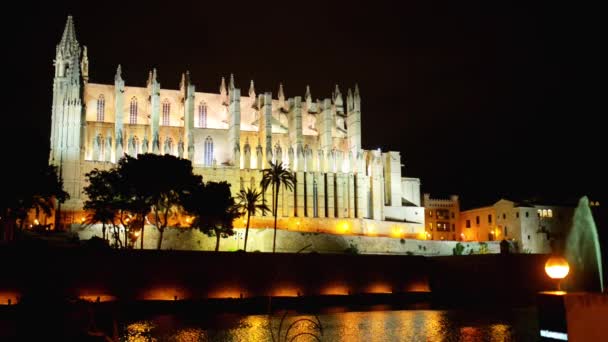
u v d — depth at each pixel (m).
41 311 35.22
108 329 55.28
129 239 104.25
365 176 149.75
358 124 151.50
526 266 91.88
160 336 54.22
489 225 156.25
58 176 120.94
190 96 139.50
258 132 149.00
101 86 142.62
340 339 54.12
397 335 56.62
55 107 127.81
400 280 95.50
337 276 89.50
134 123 145.25
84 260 72.25
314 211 143.88
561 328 25.77
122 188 96.81
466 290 94.75
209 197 101.69
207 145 144.88
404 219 154.62
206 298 76.94
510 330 60.19
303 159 146.50
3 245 69.38
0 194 84.06
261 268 83.69
